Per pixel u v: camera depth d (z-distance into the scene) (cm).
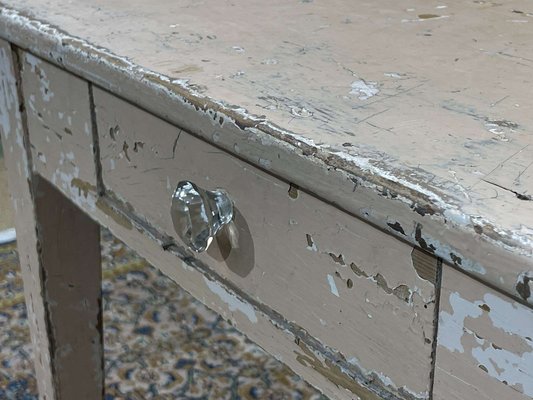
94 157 69
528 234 36
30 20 68
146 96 55
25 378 124
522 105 50
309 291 51
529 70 57
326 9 72
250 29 66
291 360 55
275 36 64
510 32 66
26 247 89
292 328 54
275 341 56
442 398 45
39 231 85
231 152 50
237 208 54
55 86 70
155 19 68
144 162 63
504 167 42
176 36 64
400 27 67
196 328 137
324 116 48
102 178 69
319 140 45
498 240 37
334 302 50
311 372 53
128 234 68
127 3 73
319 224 48
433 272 43
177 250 62
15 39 70
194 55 59
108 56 59
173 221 56
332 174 43
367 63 58
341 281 48
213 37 64
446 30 66
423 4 74
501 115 49
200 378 126
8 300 143
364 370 50
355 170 42
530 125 47
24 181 83
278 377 126
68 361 96
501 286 37
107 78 59
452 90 53
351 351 50
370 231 45
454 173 41
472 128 47
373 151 44
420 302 44
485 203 39
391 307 46
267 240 53
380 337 47
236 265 57
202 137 52
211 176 56
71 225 88
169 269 64
